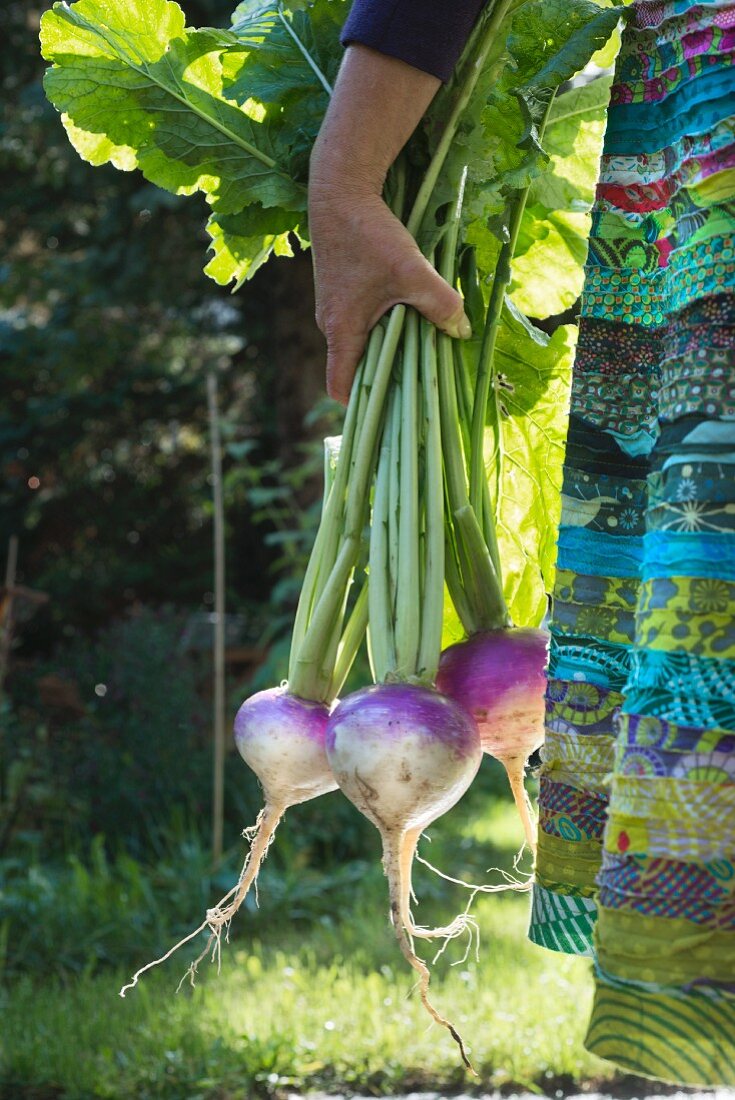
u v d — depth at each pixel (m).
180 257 10.18
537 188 1.75
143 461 13.15
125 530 13.07
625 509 1.40
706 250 1.18
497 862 6.12
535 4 1.48
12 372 11.94
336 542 1.44
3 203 11.02
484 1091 3.42
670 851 1.10
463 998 3.91
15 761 6.49
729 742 1.10
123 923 4.82
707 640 1.12
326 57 1.61
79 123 1.65
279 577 12.70
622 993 1.11
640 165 1.36
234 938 5.01
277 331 10.31
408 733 1.25
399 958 4.43
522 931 4.72
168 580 12.89
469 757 1.28
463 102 1.41
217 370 12.05
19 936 4.84
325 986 4.09
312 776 1.39
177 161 1.67
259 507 12.61
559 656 1.39
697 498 1.14
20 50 10.39
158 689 6.60
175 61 1.63
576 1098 3.34
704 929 1.09
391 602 1.38
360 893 5.45
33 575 12.98
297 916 5.20
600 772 1.36
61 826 6.30
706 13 1.21
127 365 12.15
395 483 1.40
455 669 1.40
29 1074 3.49
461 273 1.59
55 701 6.97
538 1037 3.58
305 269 10.13
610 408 1.41
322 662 1.41
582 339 1.42
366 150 1.35
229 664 8.20
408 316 1.41
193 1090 3.44
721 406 1.15
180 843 5.89
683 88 1.24
